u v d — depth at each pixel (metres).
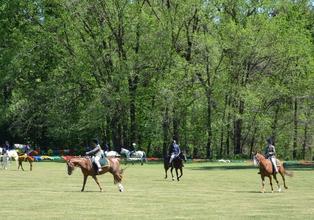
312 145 81.44
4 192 29.20
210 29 70.88
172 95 66.56
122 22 68.38
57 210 22.09
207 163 63.75
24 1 72.25
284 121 77.88
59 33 69.38
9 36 73.81
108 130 72.81
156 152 78.19
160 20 69.75
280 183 36.47
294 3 78.00
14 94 73.44
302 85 73.56
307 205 24.17
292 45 69.94
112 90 66.69
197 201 25.56
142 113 69.81
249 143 81.38
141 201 25.41
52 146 78.94
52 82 69.44
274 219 19.95
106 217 20.27
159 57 68.94
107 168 30.08
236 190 31.30
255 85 72.19
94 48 68.19
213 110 71.94
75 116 69.69
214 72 70.25
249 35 68.56
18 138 79.50
